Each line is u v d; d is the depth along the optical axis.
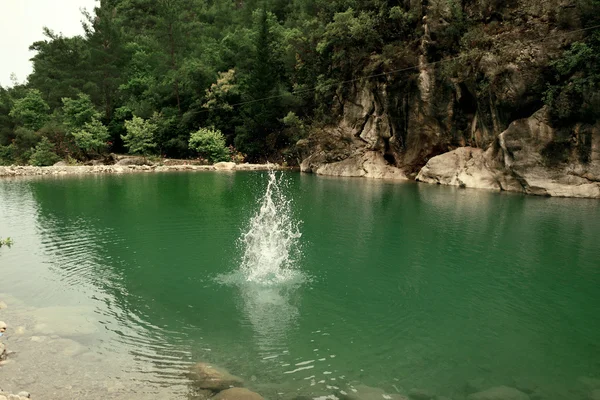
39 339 5.76
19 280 8.12
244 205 16.56
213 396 4.62
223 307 7.05
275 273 8.72
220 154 37.88
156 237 11.43
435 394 4.77
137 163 36.06
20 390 4.63
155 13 61.22
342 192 20.72
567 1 20.19
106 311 6.80
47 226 12.59
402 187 22.89
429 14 25.53
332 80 32.56
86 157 37.97
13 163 36.34
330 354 5.62
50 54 46.47
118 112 41.56
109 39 42.88
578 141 19.03
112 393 4.64
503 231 12.27
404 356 5.59
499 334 6.23
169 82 41.53
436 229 12.52
